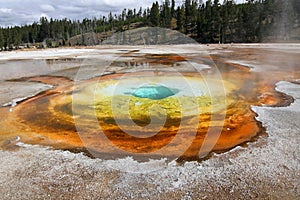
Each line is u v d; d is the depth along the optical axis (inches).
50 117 218.4
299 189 124.0
